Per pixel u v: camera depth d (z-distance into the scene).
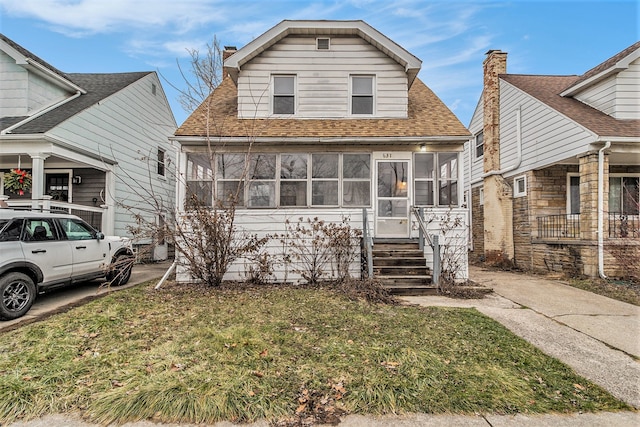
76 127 10.02
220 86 11.48
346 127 8.96
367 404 2.90
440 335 4.48
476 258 14.12
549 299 6.71
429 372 3.44
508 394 3.06
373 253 8.19
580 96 10.67
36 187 8.79
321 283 8.22
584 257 8.88
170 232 7.58
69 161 10.84
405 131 8.72
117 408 2.77
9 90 10.05
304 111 9.46
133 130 13.11
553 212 10.95
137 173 13.38
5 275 5.23
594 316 5.53
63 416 2.73
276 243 8.55
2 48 9.71
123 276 7.87
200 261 7.92
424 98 10.77
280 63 9.53
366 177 8.88
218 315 5.31
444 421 2.70
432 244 7.61
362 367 3.53
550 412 2.83
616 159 10.08
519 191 11.73
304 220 8.63
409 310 5.69
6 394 2.94
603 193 8.59
